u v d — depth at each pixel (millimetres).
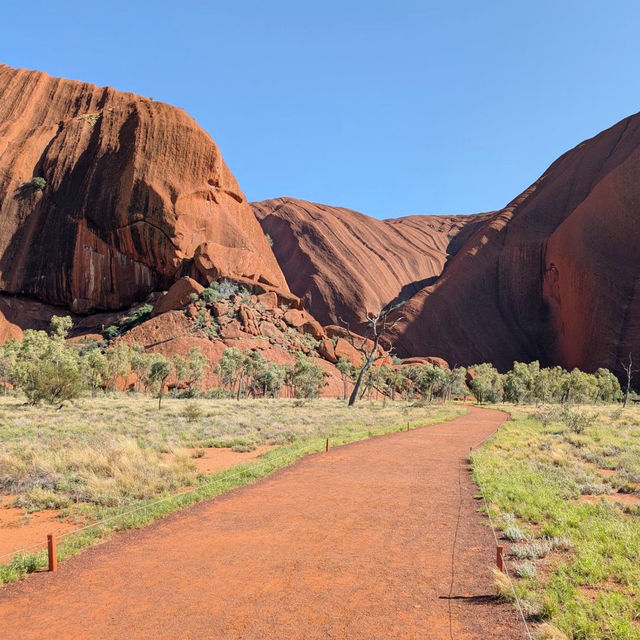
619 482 12461
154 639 4891
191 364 84375
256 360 94562
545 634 4820
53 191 141250
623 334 142875
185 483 12781
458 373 108875
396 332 177375
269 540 8117
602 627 5023
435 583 6266
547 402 94250
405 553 7438
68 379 37344
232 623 5203
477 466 14547
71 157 146000
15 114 162750
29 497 11031
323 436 23547
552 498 10422
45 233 136500
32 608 5758
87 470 13391
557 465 15734
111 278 133875
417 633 4941
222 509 10227
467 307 183750
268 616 5359
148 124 143000
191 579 6496
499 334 177000
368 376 93000
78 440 18719
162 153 139750
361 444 21172
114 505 10633
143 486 11906
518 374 102062
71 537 8344
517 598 5629
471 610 5480
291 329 124312
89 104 168250
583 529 8250
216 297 120500
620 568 6582
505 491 11219
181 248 132250
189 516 9727
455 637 4863
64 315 133625
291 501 10852
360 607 5562
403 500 10898
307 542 8008
